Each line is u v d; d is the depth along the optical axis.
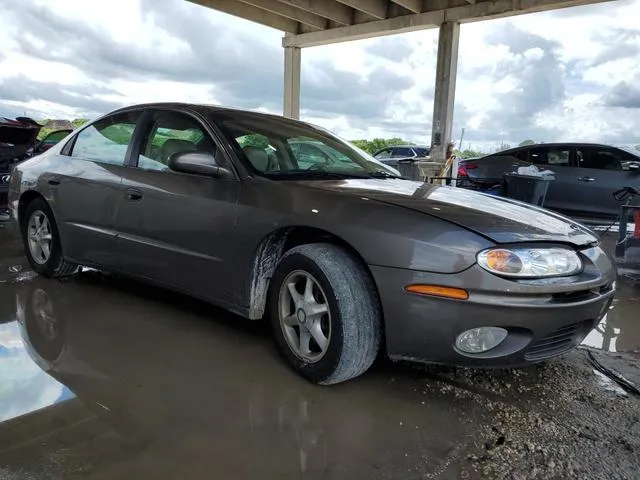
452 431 2.04
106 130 3.47
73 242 3.52
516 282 2.02
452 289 2.02
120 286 3.74
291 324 2.46
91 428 1.96
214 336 2.88
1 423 1.96
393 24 11.12
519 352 2.09
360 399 2.27
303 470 1.77
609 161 7.86
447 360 2.11
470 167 9.28
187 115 3.03
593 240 2.47
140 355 2.61
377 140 20.67
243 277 2.59
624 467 1.84
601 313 2.37
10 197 4.06
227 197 2.65
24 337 2.78
